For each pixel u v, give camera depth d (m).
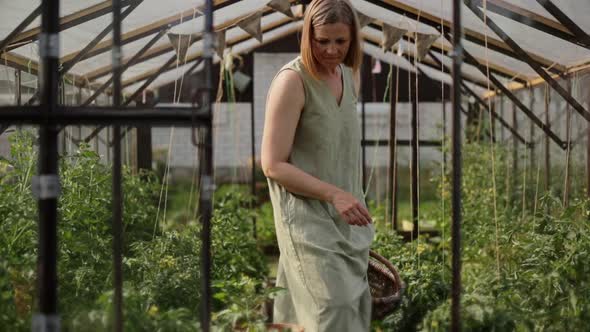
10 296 2.51
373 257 3.38
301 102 2.61
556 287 2.98
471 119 8.32
